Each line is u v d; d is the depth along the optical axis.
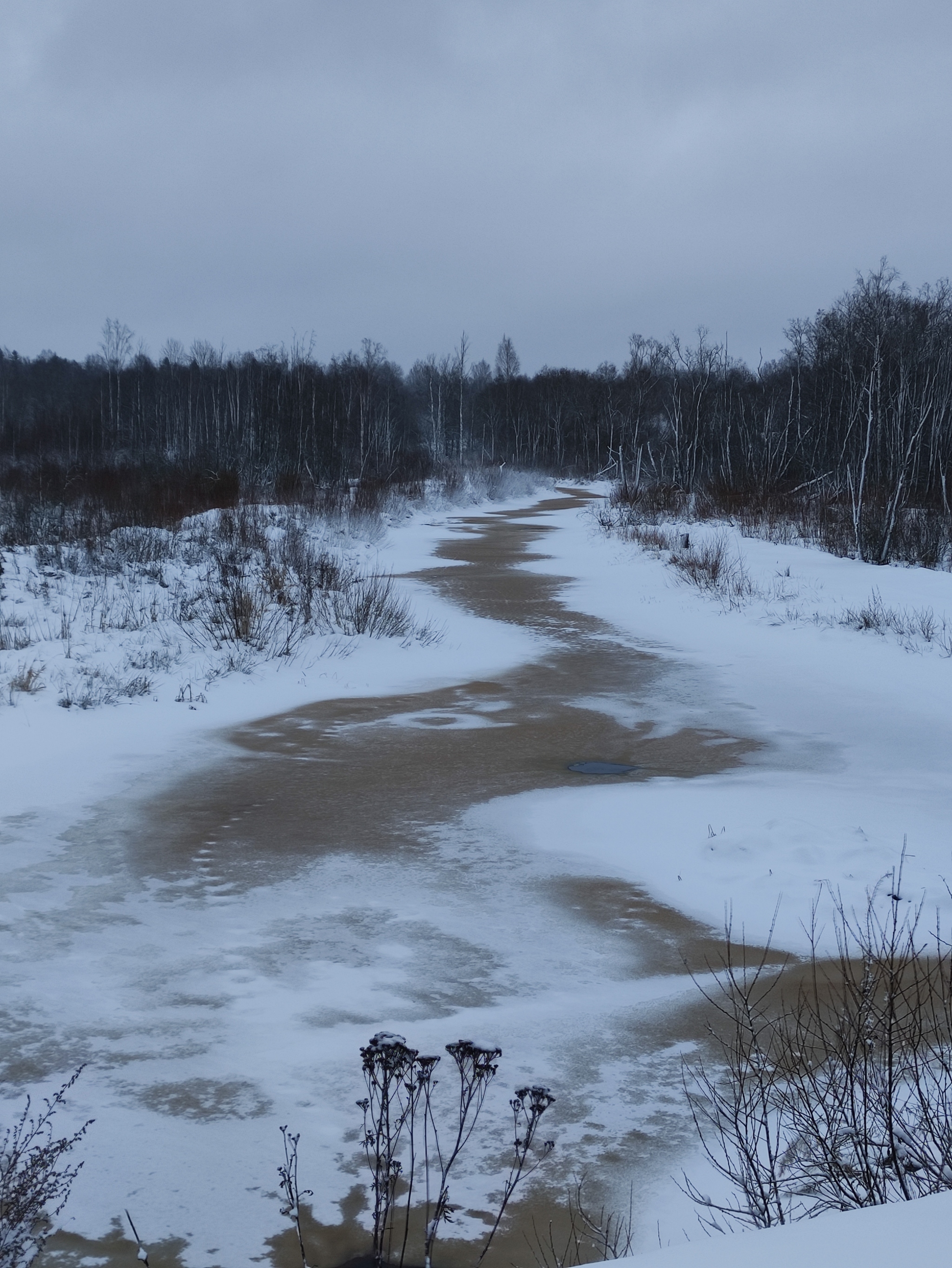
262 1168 3.73
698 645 15.95
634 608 19.23
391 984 5.27
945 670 13.41
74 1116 4.03
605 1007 5.07
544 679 13.71
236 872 6.85
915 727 11.10
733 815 7.96
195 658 13.51
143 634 14.27
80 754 9.71
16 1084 4.26
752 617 17.39
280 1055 4.53
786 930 6.02
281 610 15.91
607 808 8.27
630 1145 3.93
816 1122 3.60
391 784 8.99
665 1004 5.11
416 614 18.11
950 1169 3.07
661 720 11.49
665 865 7.08
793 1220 3.23
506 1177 3.71
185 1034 4.71
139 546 19.58
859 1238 1.62
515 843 7.50
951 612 16.58
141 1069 4.41
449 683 13.42
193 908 6.23
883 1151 3.28
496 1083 4.35
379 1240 3.03
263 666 13.47
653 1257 1.66
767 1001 5.12
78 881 6.63
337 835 7.62
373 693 12.74
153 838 7.49
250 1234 3.37
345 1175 3.70
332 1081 4.33
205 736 10.57
